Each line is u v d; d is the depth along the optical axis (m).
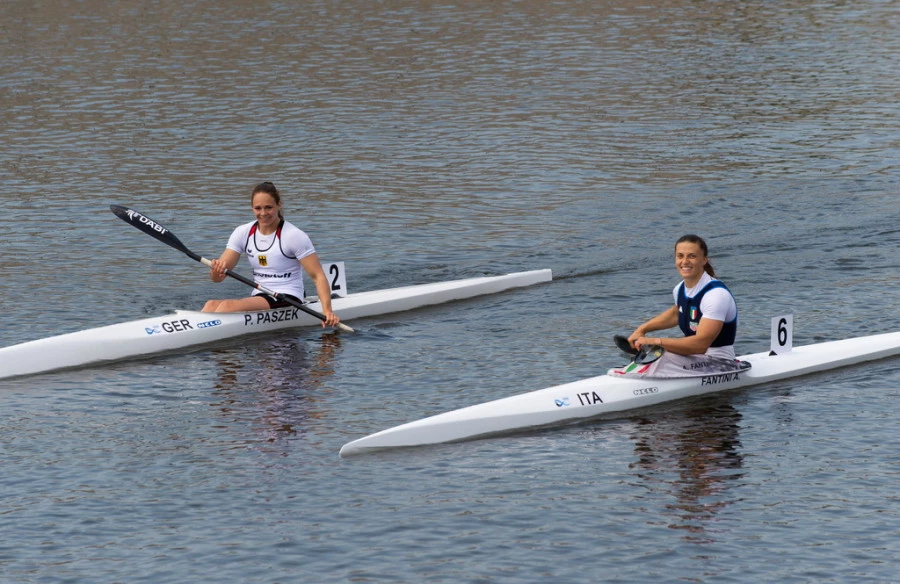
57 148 83.00
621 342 38.41
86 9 146.38
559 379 41.25
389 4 146.25
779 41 119.56
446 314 50.38
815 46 116.31
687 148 79.94
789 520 30.05
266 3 148.25
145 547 29.14
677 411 38.22
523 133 84.94
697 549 28.62
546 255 58.69
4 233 62.81
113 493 32.25
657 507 30.95
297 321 48.69
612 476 33.06
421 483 32.78
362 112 92.50
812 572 27.42
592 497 31.66
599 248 59.62
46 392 41.09
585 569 27.75
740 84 100.06
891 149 78.12
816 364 41.75
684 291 38.72
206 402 39.69
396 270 56.59
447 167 76.31
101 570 28.06
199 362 44.22
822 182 70.81
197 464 34.22
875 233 60.00
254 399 39.88
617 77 103.56
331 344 46.25
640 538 29.23
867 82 99.44
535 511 30.84
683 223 63.59
